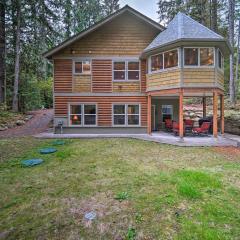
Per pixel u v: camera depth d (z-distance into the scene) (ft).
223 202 17.42
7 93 79.36
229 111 64.13
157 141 43.57
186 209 16.49
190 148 37.70
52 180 23.06
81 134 55.47
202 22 87.51
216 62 45.62
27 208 17.84
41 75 90.79
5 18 73.46
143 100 56.95
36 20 75.25
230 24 76.28
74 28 107.45
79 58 56.18
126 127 57.21
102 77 56.70
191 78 45.09
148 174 23.77
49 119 76.43
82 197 19.04
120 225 15.20
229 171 24.68
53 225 15.65
